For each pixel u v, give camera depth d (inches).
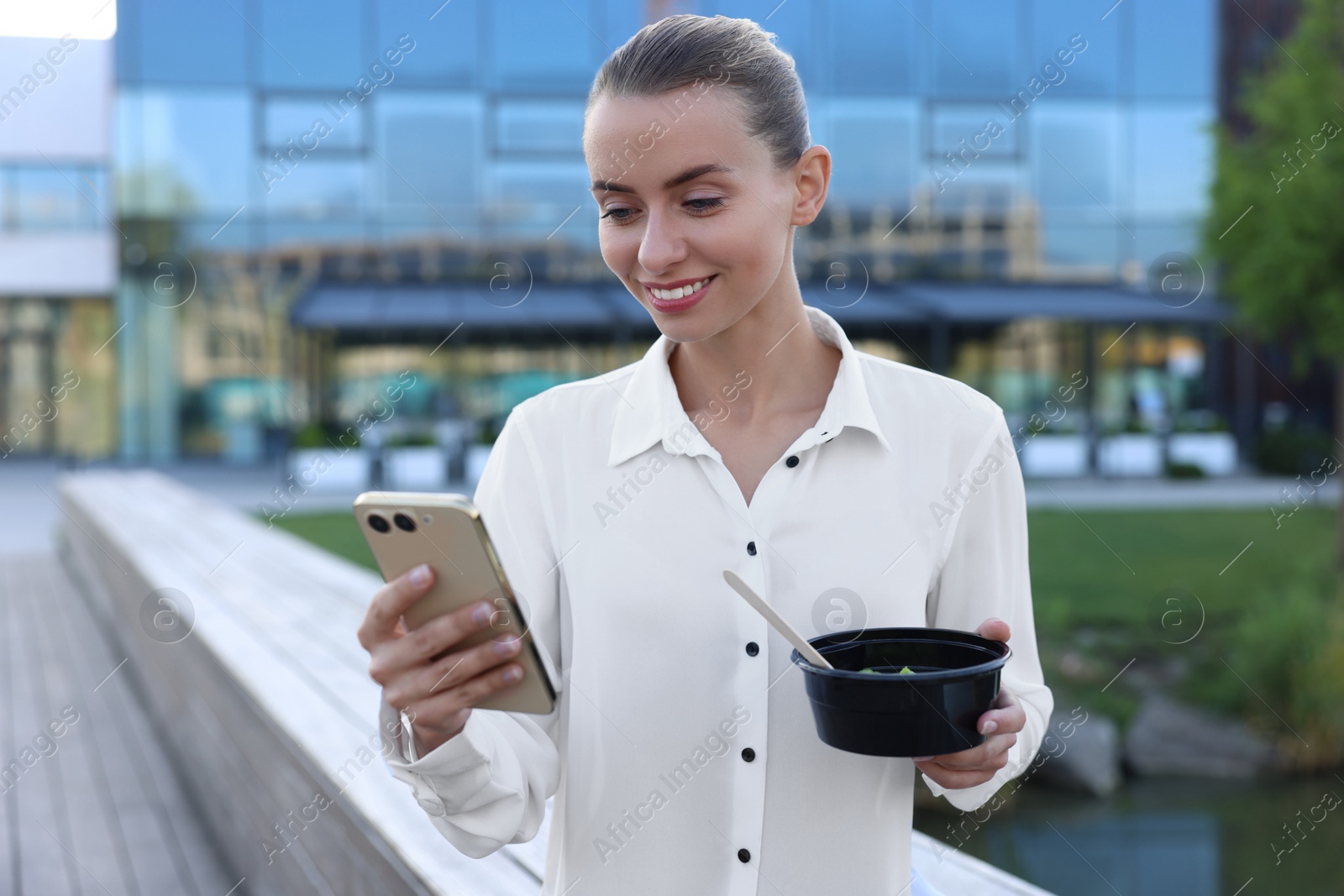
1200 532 441.4
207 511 311.0
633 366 47.0
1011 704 40.4
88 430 679.1
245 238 610.2
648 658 43.8
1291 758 264.8
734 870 43.3
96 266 660.1
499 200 610.2
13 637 292.4
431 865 72.4
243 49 596.1
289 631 154.6
